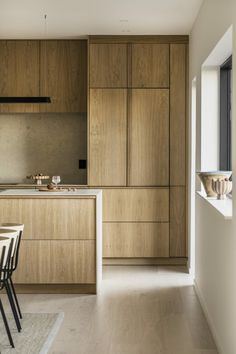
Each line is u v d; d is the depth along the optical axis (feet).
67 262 17.38
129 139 21.91
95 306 15.96
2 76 22.54
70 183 23.91
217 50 13.99
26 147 24.03
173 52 21.76
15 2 16.87
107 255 22.03
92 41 21.79
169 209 21.90
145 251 21.99
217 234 12.84
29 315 14.94
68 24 19.93
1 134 24.03
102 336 13.23
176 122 21.84
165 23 19.76
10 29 20.70
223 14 12.05
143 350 12.28
